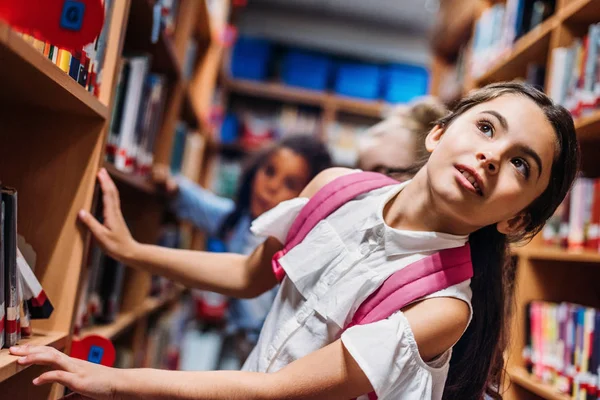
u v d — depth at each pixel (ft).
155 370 2.49
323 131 13.41
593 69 4.47
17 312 2.71
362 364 2.47
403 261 2.89
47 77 2.38
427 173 2.90
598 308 5.24
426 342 2.66
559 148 2.83
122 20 3.50
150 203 6.35
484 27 7.11
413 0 13.08
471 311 2.85
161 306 8.09
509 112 2.78
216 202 7.19
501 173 2.69
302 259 3.12
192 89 8.93
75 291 3.26
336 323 2.85
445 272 2.83
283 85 13.84
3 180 3.27
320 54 15.02
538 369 4.75
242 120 13.55
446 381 3.23
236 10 11.28
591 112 4.43
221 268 3.74
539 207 2.96
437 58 10.27
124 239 3.62
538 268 5.20
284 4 14.29
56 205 3.27
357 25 14.65
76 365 2.46
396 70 13.71
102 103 3.25
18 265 2.81
